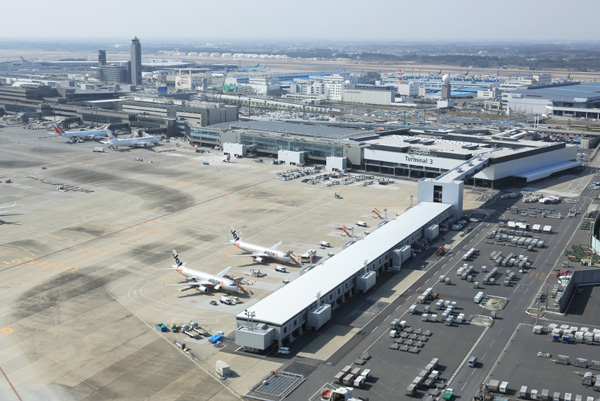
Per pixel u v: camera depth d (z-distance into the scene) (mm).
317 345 114500
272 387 100188
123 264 156750
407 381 101562
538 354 109688
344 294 134000
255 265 156000
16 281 145375
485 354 110125
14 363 108062
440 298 135000
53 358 109750
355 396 96875
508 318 124625
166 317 126688
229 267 147500
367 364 107062
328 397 96312
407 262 157625
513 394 97250
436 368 105438
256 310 118188
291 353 111625
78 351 112438
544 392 95688
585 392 97188
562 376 102312
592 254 160000
